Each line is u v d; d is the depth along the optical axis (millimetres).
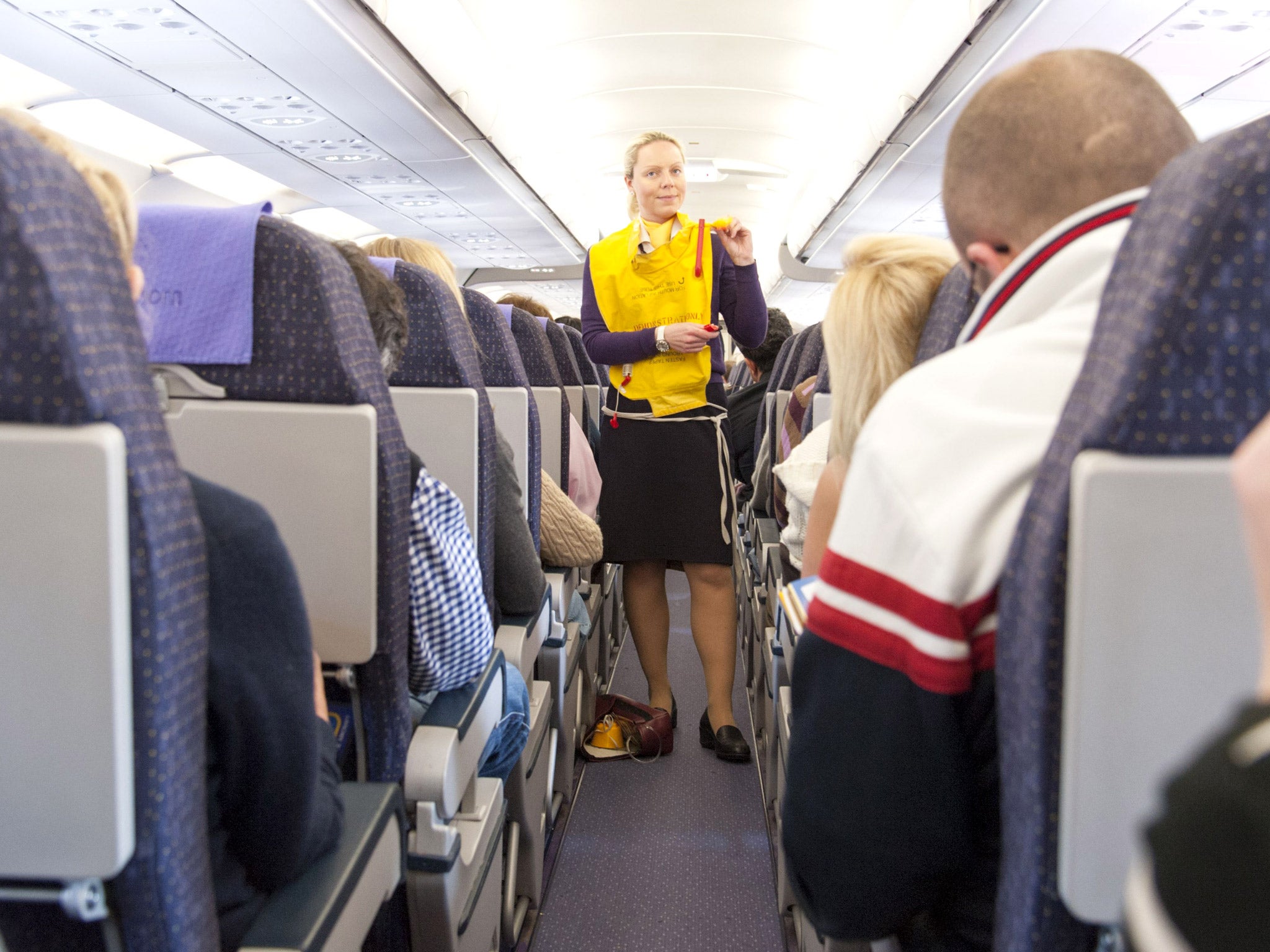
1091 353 579
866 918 730
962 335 759
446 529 1145
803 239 12039
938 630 644
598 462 3131
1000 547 630
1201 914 248
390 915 1162
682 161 2367
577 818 2260
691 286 2359
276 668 688
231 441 996
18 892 588
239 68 5539
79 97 6957
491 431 1428
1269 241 521
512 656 1558
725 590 2553
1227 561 549
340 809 869
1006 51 4809
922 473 660
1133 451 546
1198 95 5562
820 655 708
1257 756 249
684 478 2438
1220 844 244
